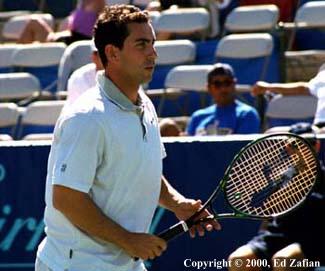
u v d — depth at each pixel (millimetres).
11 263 21688
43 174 21484
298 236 19531
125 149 13195
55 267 13438
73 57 33500
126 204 13383
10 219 21656
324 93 24828
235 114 27953
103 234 13031
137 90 13562
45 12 43469
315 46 36125
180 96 33562
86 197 13031
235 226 20766
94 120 13078
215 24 36875
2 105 32156
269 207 15234
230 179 15094
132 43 13297
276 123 30172
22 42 38531
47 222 13625
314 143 20031
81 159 13000
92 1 36719
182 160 20906
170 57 34188
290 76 34438
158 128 13852
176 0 38312
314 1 36969
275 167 15312
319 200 19422
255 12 35500
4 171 21641
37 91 34469
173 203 14484
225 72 27906
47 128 31641
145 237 13180
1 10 44719
